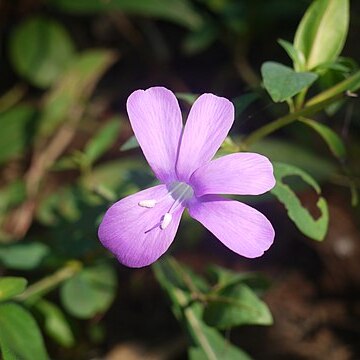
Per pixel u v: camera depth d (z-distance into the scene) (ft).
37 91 1.37
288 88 0.74
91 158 1.01
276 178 0.79
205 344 0.90
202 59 1.38
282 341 1.08
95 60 1.34
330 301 1.11
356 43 1.29
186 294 0.91
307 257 1.15
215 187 0.69
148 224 0.69
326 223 0.79
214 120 0.69
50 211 1.11
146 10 1.31
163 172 0.71
